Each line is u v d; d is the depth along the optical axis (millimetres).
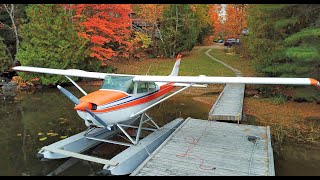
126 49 21391
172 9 22938
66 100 13531
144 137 8391
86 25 17969
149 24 24422
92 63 18359
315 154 7285
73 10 18219
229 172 5590
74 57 16719
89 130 7789
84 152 7484
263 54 12844
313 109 11375
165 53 24031
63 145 6949
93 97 6469
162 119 10695
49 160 6781
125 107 6906
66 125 9664
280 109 11562
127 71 20125
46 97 14188
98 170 6367
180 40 23891
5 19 19688
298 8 10273
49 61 15828
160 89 8664
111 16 20109
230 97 12836
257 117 10523
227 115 9672
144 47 23438
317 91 10352
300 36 9086
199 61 23062
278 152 7418
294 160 6934
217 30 35938
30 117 10617
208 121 9062
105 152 7508
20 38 19531
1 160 6832
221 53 27969
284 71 10992
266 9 10234
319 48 9141
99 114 6355
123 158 6270
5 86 15992
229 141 7270
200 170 5660
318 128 9227
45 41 15906
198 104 12945
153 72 19766
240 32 26328
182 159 6148
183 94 14961
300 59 8984
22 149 7527
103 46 20938
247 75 17688
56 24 16219
